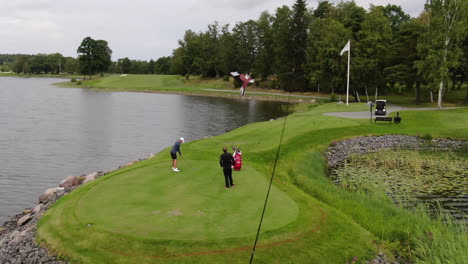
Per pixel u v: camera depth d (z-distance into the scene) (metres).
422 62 53.38
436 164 26.23
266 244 11.23
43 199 19.73
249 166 21.45
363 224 14.04
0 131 42.81
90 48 159.12
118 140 39.78
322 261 11.02
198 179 17.72
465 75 60.16
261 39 115.00
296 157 25.70
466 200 18.58
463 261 11.02
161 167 20.19
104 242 11.15
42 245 11.86
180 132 45.69
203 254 10.57
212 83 129.50
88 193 15.44
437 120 41.75
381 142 33.59
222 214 13.12
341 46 67.81
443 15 51.72
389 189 20.42
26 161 29.83
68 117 56.69
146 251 10.68
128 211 13.29
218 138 32.16
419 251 11.92
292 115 47.84
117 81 149.00
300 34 92.44
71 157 31.69
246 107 76.44
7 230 16.03
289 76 96.94
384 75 67.75
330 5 102.19
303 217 13.30
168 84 138.75
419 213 15.66
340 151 30.47
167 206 13.80
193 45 142.00
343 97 82.69
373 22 64.56
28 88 124.19
